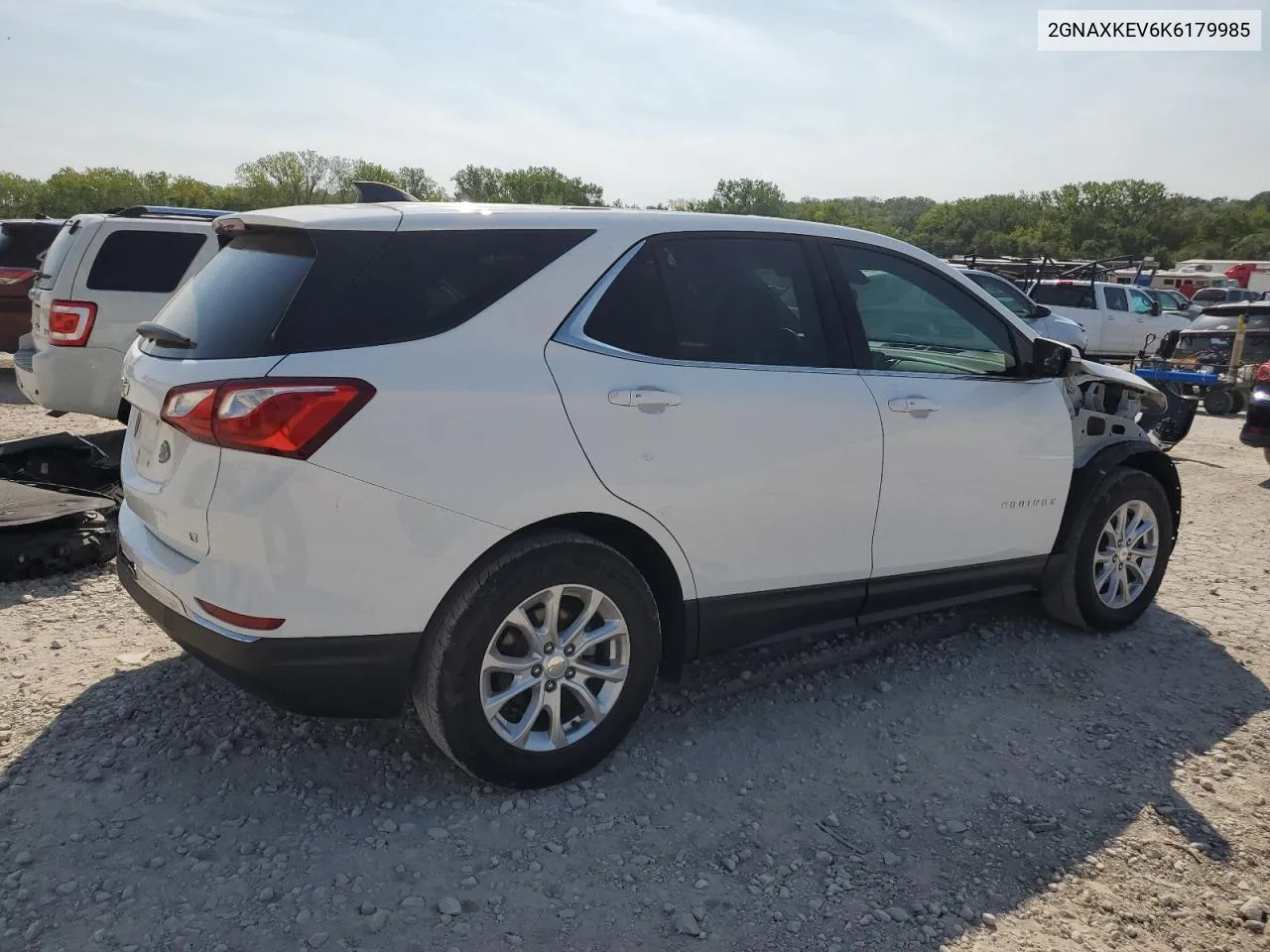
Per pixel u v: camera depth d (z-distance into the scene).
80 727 3.43
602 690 3.26
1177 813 3.24
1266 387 8.80
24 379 7.96
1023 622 4.93
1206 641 4.79
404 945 2.46
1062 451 4.38
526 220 3.19
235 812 2.98
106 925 2.47
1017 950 2.57
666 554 3.31
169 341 3.09
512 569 2.95
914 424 3.83
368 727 3.52
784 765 3.45
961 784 3.37
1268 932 2.69
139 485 3.14
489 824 2.99
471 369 2.92
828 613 3.81
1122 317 18.89
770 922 2.63
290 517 2.69
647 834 2.99
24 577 4.85
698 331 3.41
